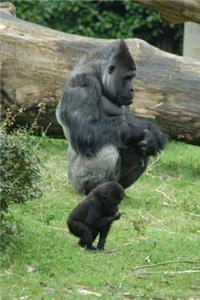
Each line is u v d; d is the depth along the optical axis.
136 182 19.83
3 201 13.24
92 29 36.59
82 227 13.74
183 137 20.98
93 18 36.66
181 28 36.66
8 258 12.72
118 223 15.96
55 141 23.12
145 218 16.53
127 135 17.38
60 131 21.83
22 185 13.43
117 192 13.69
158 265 13.49
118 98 17.17
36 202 16.69
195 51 25.78
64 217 16.05
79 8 36.34
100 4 36.66
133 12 36.06
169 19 21.97
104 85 17.27
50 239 14.14
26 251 13.23
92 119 17.06
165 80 20.50
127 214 16.66
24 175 13.39
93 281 12.33
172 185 19.80
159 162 22.02
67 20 36.66
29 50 20.88
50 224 15.46
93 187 17.72
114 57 17.06
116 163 17.38
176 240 15.07
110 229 15.42
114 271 12.91
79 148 17.20
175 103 20.53
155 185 19.62
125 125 17.36
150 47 20.98
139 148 17.42
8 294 11.45
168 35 37.03
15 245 13.23
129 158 17.58
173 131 20.89
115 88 17.11
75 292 11.91
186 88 20.48
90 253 13.73
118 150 17.39
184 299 12.01
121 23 36.25
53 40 21.02
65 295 11.62
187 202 18.17
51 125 21.58
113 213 13.86
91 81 17.19
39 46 20.89
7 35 20.81
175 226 16.27
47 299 11.37
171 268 13.45
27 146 13.44
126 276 12.80
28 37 20.95
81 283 12.27
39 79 20.91
